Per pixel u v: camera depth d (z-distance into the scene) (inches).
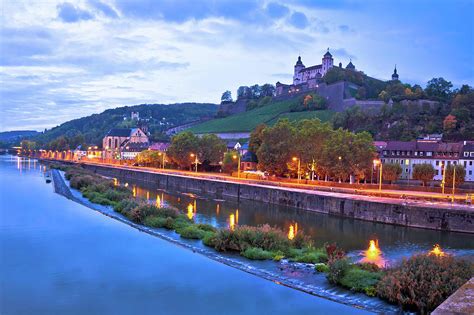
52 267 1662.2
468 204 3065.9
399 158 5679.1
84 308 1261.1
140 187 5718.5
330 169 4439.0
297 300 1296.8
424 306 1144.8
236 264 1685.5
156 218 2539.4
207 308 1240.2
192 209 3639.3
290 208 3821.4
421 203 3056.1
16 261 1742.1
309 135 4884.4
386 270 1449.3
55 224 2539.4
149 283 1466.5
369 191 3705.7
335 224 3024.1
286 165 5073.8
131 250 1918.1
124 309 1243.2
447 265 1237.7
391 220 3036.4
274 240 1884.8
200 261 1739.7
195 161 7249.0
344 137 4517.7
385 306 1221.7
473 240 2546.8
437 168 5447.8
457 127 7278.5
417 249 2269.9
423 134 7308.1
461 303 641.6
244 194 4544.8
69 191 4232.3
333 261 1504.7
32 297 1338.6
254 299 1312.7
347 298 1298.0
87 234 2255.2
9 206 3309.5
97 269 1637.6
